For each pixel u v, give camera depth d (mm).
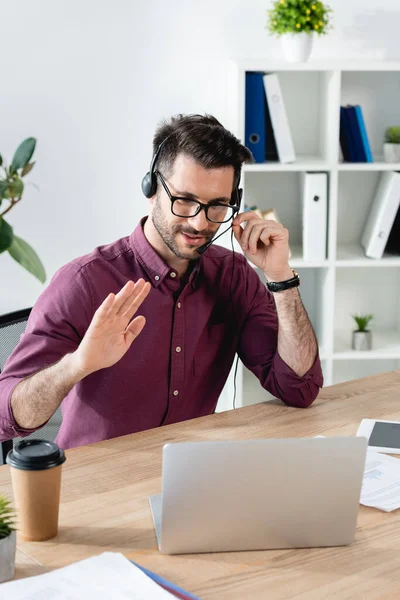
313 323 3430
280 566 1195
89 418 1819
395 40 3178
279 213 3324
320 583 1150
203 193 1655
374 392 1914
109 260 1827
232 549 1235
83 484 1428
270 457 1191
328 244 3117
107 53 3070
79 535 1261
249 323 1993
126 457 1541
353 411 1789
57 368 1537
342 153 3133
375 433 1655
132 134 3146
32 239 3172
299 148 3279
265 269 1869
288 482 1205
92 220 3197
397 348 3225
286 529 1234
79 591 1065
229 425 1702
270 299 2037
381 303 3447
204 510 1201
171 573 1169
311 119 3252
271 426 1699
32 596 1053
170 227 1707
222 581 1150
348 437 1200
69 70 3064
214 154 1640
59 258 3209
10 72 3037
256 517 1220
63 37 3033
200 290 1892
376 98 3256
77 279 1773
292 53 2955
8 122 3074
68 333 1740
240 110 2918
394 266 3287
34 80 3053
